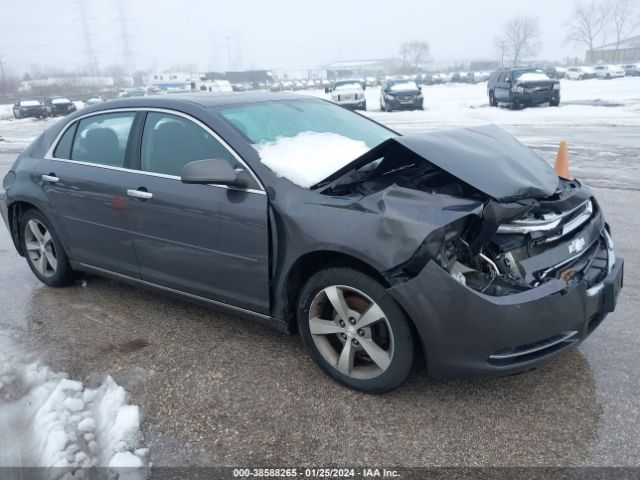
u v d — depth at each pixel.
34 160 4.65
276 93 4.43
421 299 2.78
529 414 2.97
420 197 2.91
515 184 3.04
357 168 3.24
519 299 2.74
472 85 68.88
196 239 3.58
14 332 4.08
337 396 3.18
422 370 3.40
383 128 4.45
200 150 3.60
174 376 3.43
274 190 3.24
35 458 2.77
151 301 4.53
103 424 3.01
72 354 3.73
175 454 2.78
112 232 4.08
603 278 3.15
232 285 3.52
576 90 38.09
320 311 3.27
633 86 40.47
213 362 3.57
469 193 3.08
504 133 3.94
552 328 2.82
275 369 3.47
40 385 3.36
